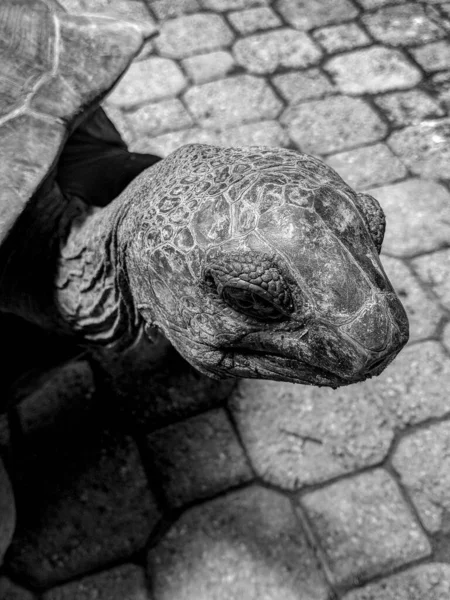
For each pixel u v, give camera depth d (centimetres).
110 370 71
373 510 65
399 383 71
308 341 39
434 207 84
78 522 64
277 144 90
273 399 69
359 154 89
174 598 61
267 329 41
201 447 68
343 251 38
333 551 63
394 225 82
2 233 48
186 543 63
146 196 45
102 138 62
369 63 99
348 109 94
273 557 62
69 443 68
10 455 66
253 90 96
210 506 65
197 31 102
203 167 43
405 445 67
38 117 52
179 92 95
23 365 66
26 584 61
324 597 61
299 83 97
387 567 62
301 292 38
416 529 64
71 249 52
